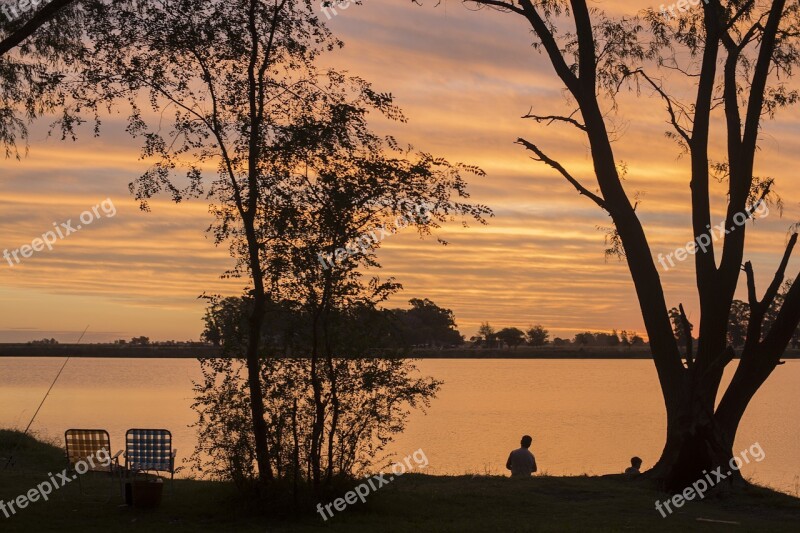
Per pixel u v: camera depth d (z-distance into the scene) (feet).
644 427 143.84
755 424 152.46
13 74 43.06
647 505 42.88
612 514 40.32
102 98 40.11
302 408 37.76
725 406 50.57
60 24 43.01
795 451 110.63
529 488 46.93
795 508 43.27
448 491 45.24
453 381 328.08
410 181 36.86
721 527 37.73
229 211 38.11
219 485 42.98
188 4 39.19
